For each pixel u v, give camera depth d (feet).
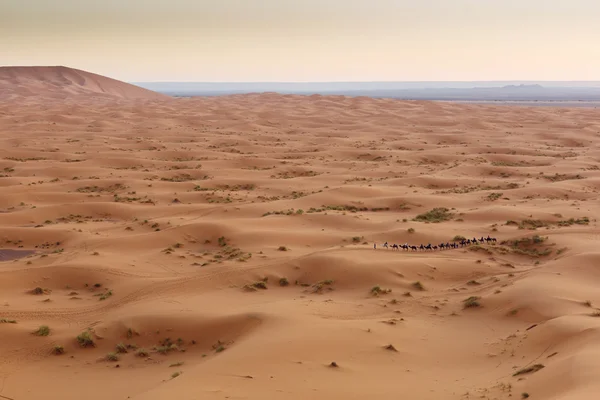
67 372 76.54
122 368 77.92
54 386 71.46
